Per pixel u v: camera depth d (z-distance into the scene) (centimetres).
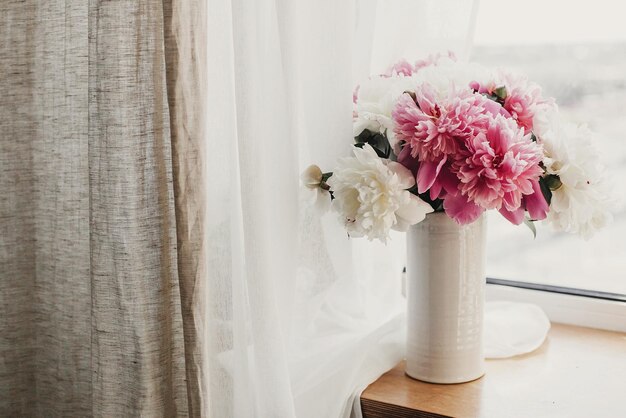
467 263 112
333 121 110
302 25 109
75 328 112
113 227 97
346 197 100
